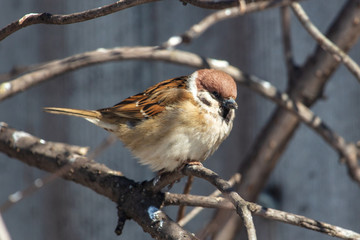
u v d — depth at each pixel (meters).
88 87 10.74
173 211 10.19
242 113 10.18
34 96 11.08
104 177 6.86
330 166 9.73
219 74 7.39
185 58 8.66
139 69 10.55
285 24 9.04
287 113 9.30
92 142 10.68
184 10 10.41
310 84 9.37
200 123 7.16
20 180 11.06
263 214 5.01
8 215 10.98
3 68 11.49
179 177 6.01
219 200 5.98
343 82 9.93
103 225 10.44
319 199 9.75
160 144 7.25
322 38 7.48
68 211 10.63
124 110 7.57
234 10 8.13
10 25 5.02
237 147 10.11
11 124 11.20
